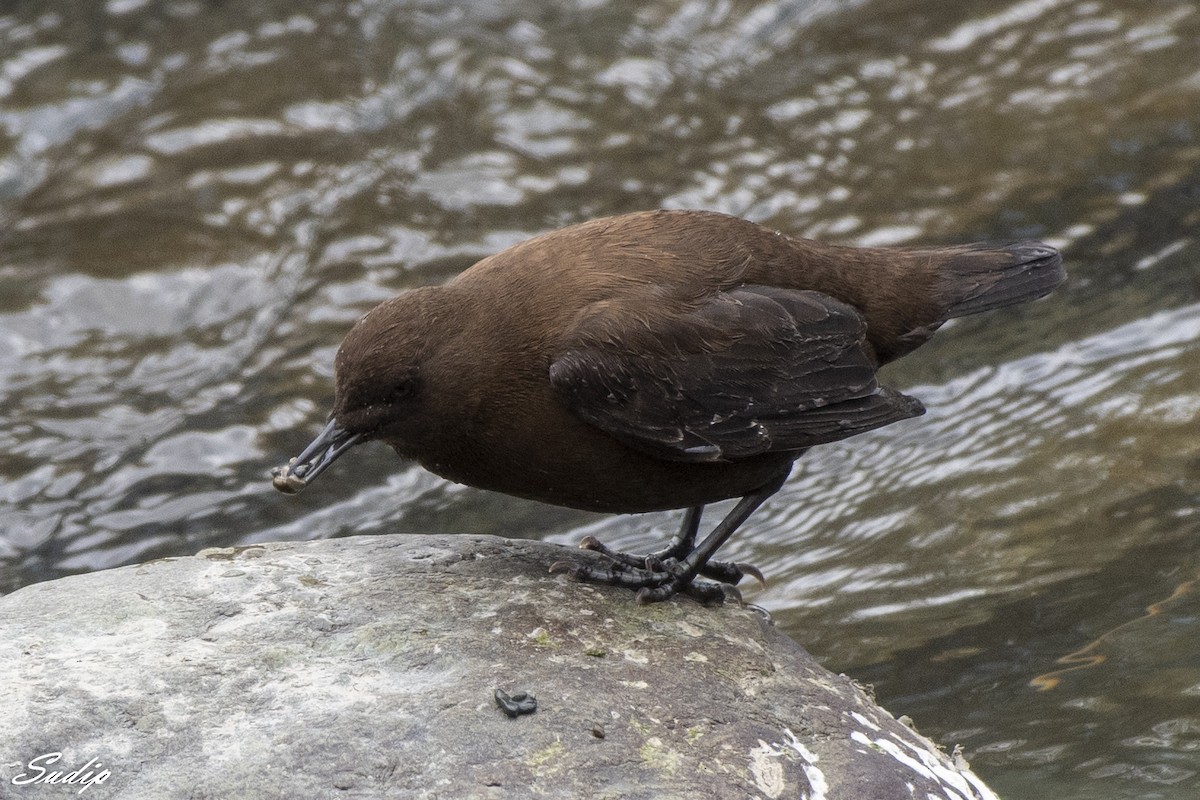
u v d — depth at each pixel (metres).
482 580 7.62
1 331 13.02
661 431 7.56
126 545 11.11
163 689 6.52
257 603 7.24
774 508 11.43
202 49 16.77
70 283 13.50
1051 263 8.80
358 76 16.34
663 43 16.97
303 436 12.07
